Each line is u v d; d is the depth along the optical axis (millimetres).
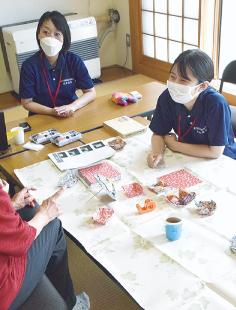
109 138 2047
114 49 5168
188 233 1316
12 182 1794
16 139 2043
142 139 2016
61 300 1331
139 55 4781
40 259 1373
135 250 1265
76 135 2051
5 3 4195
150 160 1763
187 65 1675
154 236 1319
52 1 4465
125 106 2451
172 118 1945
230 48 3879
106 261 1229
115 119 2219
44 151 1971
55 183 1683
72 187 1640
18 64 4090
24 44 4031
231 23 3783
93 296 1856
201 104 1797
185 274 1154
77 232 1371
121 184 1634
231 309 1033
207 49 3904
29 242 1224
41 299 1308
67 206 1519
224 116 1756
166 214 1425
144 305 1066
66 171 1762
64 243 1555
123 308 1781
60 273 1580
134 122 2162
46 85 2574
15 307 1265
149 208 1451
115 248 1281
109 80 4723
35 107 2490
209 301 1062
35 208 1546
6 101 4305
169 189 1564
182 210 1439
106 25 4938
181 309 1044
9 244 1174
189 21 3918
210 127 1775
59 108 2400
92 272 2006
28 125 2268
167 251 1247
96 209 1488
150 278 1152
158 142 1905
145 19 4496
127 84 4551
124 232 1351
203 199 1484
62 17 2389
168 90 1835
